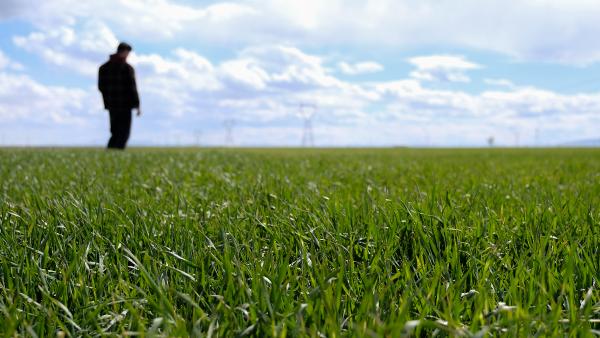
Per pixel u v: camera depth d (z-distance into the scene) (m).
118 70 16.17
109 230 3.12
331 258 2.65
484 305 2.01
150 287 2.19
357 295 2.15
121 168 8.76
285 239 2.96
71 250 2.66
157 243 2.81
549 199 4.52
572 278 2.21
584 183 6.75
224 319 1.85
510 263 2.62
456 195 4.96
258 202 4.33
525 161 15.28
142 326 1.70
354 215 3.53
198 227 3.19
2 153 13.05
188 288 2.21
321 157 16.42
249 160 12.45
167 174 7.57
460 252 2.75
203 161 11.62
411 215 3.08
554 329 1.74
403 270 2.33
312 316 1.81
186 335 1.66
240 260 2.58
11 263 2.42
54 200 4.01
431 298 2.04
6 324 1.77
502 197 4.79
